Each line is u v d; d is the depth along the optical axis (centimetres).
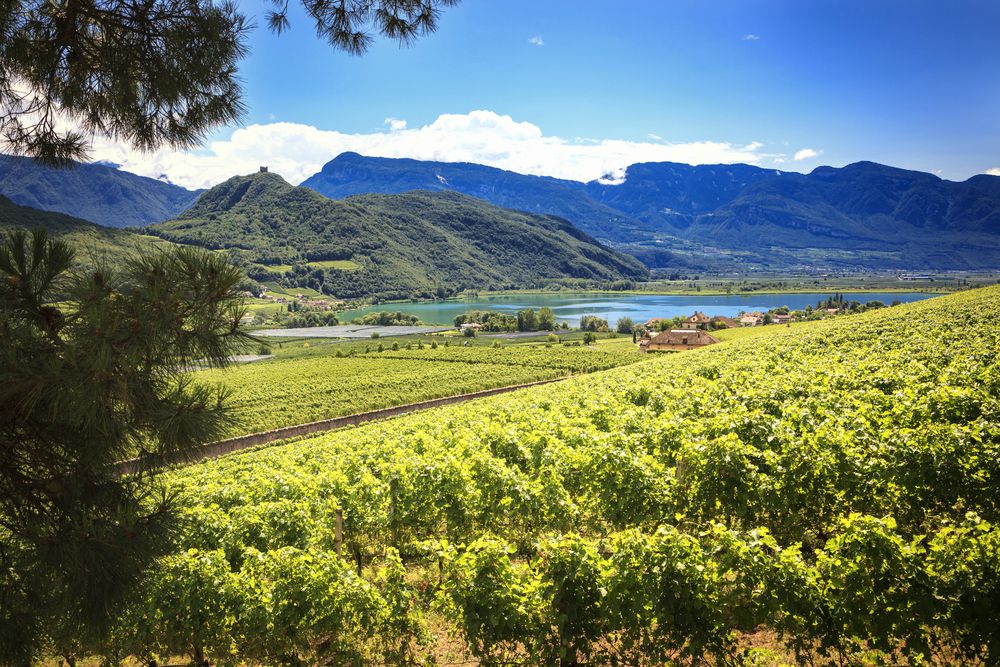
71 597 439
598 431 1652
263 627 840
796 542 995
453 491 1262
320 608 832
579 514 1212
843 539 695
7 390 366
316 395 6381
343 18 541
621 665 748
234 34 509
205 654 912
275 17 530
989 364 1672
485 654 783
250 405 5862
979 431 917
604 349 10119
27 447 425
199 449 432
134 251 404
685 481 1095
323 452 2530
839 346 2964
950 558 636
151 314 370
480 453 1314
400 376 7500
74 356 357
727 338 9125
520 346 11269
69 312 375
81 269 381
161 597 841
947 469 888
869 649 703
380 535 1361
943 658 668
